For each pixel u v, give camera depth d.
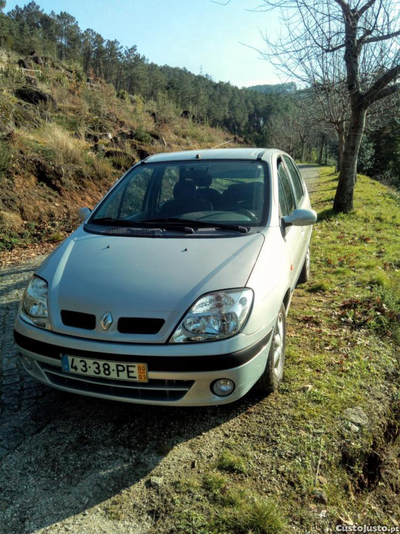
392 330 4.09
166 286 2.52
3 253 7.53
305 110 17.33
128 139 18.41
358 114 10.04
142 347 2.37
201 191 3.52
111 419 2.86
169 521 2.08
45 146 11.80
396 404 3.11
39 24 101.75
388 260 6.50
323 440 2.61
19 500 2.24
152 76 106.56
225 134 49.44
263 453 2.51
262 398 3.03
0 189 9.14
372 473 2.63
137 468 2.43
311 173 32.03
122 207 3.56
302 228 4.60
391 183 34.78
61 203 10.07
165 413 2.90
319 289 5.30
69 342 2.50
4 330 4.35
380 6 7.23
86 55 97.19
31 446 2.62
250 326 2.49
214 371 2.37
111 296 2.51
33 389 3.26
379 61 8.79
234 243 2.88
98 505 2.20
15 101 14.52
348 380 3.25
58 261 2.94
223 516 2.08
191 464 2.44
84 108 20.75
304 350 3.72
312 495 2.26
